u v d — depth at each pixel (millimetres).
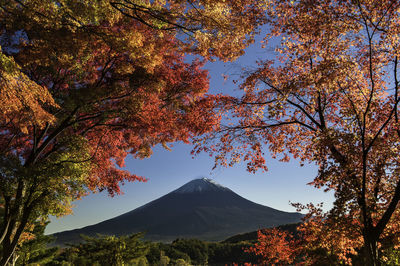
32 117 7520
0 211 10562
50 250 28938
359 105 9242
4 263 9047
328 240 9133
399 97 7836
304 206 9281
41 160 9836
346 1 7957
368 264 7570
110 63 10258
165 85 10820
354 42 9109
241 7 8602
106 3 6848
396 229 8336
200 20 8047
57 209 10203
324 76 8398
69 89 10211
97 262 21156
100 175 12414
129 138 12961
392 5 7738
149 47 8711
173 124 11508
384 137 8234
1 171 8219
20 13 6758
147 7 7844
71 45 7465
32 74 9617
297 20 9164
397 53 7941
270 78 10672
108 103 10828
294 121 11125
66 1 6633
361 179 7938
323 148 7906
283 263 13102
